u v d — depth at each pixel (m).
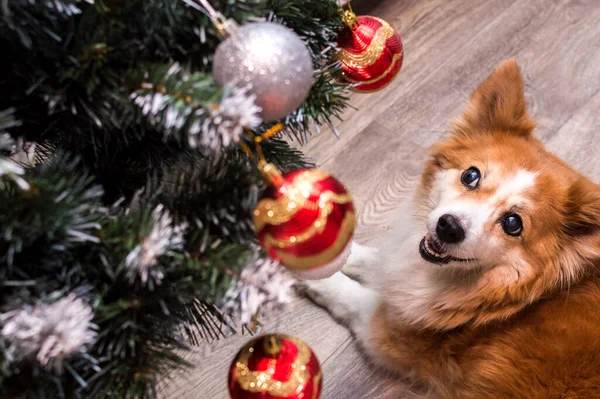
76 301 0.62
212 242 0.76
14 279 0.68
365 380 1.58
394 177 1.94
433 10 2.40
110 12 0.67
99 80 0.70
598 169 1.96
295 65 0.67
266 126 0.94
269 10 0.80
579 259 1.36
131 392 0.75
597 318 1.33
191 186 0.80
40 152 1.05
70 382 0.74
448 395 1.48
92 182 0.93
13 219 0.61
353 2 2.35
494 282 1.40
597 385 1.26
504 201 1.34
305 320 1.65
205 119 0.63
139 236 0.67
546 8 2.41
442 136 1.65
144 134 0.88
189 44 0.79
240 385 0.82
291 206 0.69
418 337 1.52
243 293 0.70
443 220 1.35
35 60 0.70
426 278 1.50
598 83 2.18
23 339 0.57
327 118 0.96
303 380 0.82
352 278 1.76
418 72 2.21
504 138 1.42
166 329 0.84
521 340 1.37
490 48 2.28
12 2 0.60
